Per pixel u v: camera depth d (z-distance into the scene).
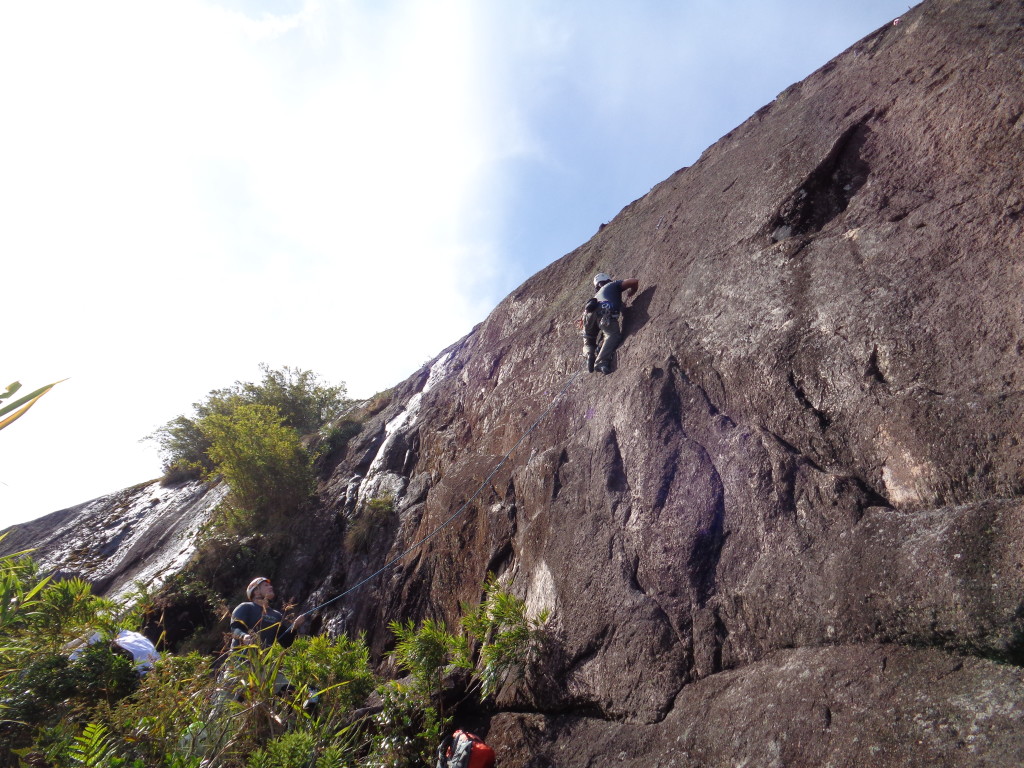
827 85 6.12
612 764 3.50
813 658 3.06
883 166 4.70
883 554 3.05
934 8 5.32
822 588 3.21
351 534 8.70
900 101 4.91
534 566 5.27
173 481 13.33
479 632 4.87
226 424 10.07
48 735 3.56
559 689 4.22
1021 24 4.34
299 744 3.62
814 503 3.56
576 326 7.30
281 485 9.77
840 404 3.74
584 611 4.41
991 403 3.03
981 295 3.39
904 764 2.41
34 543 13.18
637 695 3.74
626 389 5.25
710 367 4.68
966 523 2.82
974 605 2.60
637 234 7.72
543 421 6.47
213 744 3.73
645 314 5.99
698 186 7.03
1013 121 3.91
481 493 6.79
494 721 4.50
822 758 2.65
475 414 8.73
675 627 3.84
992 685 2.46
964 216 3.79
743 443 4.12
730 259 5.32
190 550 9.71
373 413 12.16
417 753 4.35
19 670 4.02
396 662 6.24
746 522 3.83
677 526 4.17
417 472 9.14
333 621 7.57
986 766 2.22
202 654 7.77
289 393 13.40
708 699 3.37
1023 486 2.77
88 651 4.27
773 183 5.47
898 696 2.64
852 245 4.33
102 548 12.02
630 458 4.86
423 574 6.95
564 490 5.40
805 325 4.19
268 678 4.23
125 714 3.62
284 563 8.95
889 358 3.62
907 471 3.26
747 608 3.53
